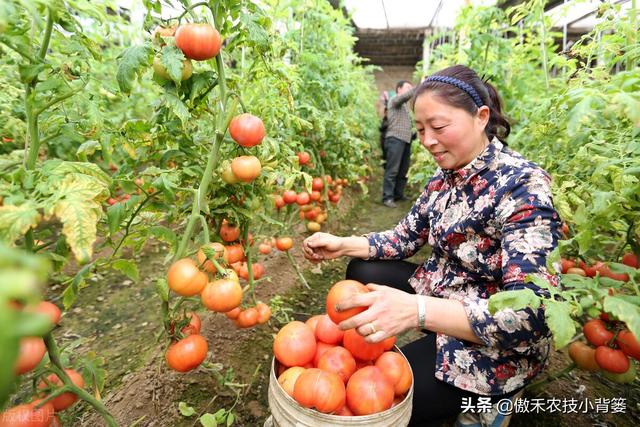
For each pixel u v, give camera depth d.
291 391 1.03
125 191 1.11
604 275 1.48
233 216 1.37
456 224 1.35
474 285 1.40
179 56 1.02
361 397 0.96
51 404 0.90
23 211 0.73
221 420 1.48
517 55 3.43
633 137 1.33
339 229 3.97
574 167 1.67
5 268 0.32
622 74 1.06
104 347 1.91
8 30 0.82
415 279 1.65
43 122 1.21
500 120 1.33
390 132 4.89
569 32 5.24
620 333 1.19
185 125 1.12
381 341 0.99
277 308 2.11
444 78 1.20
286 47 2.32
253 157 1.23
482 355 1.26
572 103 1.10
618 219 1.34
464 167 1.30
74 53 1.11
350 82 4.53
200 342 1.16
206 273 1.20
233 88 1.35
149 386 1.61
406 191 5.96
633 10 1.66
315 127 2.78
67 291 1.05
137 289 2.46
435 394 1.30
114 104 2.97
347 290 1.10
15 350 0.27
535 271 1.08
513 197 1.18
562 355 1.99
